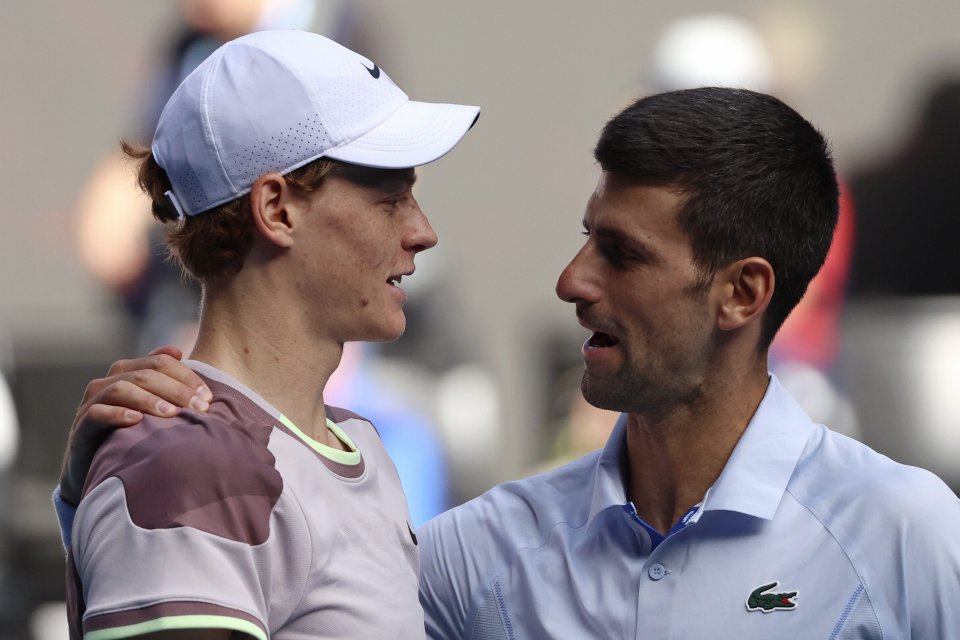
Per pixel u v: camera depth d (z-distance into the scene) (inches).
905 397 794.8
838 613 328.8
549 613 349.7
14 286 1283.2
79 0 1336.1
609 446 355.9
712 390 343.0
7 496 834.2
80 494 326.3
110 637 287.9
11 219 1302.9
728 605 333.7
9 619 802.2
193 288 880.3
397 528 331.0
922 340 810.8
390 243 331.3
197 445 298.4
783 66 1348.4
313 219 323.6
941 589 326.0
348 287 327.0
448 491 837.2
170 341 874.8
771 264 338.3
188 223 327.6
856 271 870.4
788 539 335.3
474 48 1353.3
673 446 346.9
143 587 289.0
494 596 358.3
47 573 825.5
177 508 292.7
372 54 996.6
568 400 895.1
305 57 328.2
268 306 325.4
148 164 338.6
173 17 1241.4
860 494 335.6
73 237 1300.4
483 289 1326.3
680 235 334.0
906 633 327.3
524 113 1357.0
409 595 323.6
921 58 1352.1
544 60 1359.5
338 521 314.8
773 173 336.8
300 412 329.1
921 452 785.6
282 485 303.1
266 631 295.7
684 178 332.2
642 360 339.6
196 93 325.4
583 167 1353.3
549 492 366.0
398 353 925.2
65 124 1333.7
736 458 340.5
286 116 321.1
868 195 888.3
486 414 930.7
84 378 894.4
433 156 331.9
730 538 337.7
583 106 1358.3
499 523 364.5
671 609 336.2
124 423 307.6
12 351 908.6
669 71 1002.1
